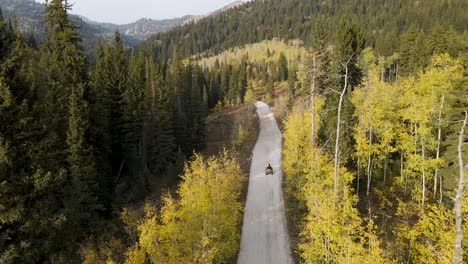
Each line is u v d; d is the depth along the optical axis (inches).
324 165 879.1
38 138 578.9
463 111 889.5
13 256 475.8
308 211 997.8
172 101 2055.9
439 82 1020.5
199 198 741.9
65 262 613.0
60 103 1031.0
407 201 1042.7
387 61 2306.8
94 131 1128.8
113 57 1903.3
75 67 1115.3
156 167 1697.8
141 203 1320.1
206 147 2308.1
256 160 1685.5
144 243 647.8
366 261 514.6
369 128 1057.5
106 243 901.8
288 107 2096.5
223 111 3659.0
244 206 1140.5
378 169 1199.6
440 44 1929.1
